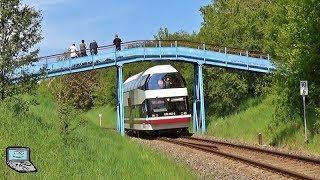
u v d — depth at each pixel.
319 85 24.62
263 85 41.78
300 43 23.67
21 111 16.66
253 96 42.75
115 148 17.38
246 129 32.97
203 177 14.84
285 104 25.72
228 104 42.94
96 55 37.88
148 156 17.22
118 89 39.00
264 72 41.03
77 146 15.04
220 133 36.34
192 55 40.91
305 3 23.02
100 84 75.50
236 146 24.25
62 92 18.58
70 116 16.23
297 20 23.53
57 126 16.02
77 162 12.79
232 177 14.97
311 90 24.61
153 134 37.09
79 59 37.25
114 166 13.57
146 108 34.84
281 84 25.84
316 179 12.87
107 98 74.88
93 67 37.81
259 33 45.84
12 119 14.83
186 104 35.25
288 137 24.44
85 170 12.16
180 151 23.48
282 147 24.22
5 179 9.40
